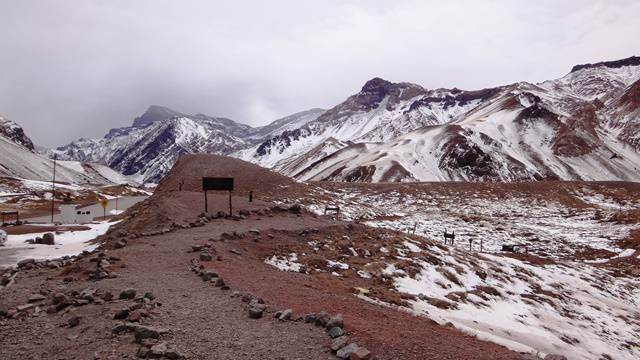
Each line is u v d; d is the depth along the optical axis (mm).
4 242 38844
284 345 10961
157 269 19359
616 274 50156
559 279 41000
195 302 14227
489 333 22000
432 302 24750
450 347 12742
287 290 17438
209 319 12625
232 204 46062
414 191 122188
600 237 71062
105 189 167625
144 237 30359
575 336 27531
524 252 59031
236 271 19953
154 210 38375
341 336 11438
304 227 35719
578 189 139500
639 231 69188
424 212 94000
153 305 13500
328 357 10375
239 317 12961
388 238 36594
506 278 35594
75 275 18297
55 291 15828
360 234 36594
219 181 40375
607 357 25406
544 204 117500
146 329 10891
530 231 74250
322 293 18203
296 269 25406
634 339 30062
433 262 33219
